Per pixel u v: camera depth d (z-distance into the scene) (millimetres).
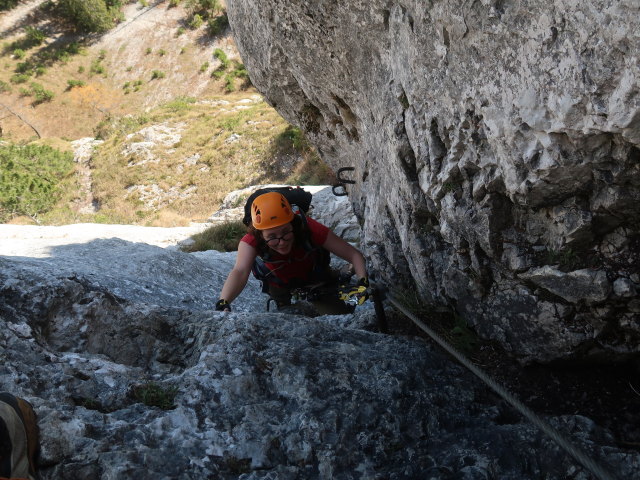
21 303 3002
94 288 3229
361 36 3758
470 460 2373
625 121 1979
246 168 29078
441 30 2738
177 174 30484
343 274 4023
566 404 2934
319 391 2680
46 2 55219
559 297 2871
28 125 45656
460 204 3051
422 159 3242
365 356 2986
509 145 2545
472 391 2951
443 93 2908
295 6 4172
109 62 50469
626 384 2977
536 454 2404
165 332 3246
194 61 48438
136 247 7164
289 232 3402
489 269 3127
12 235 9906
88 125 45469
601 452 2398
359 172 5293
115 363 2932
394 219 4059
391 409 2652
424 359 3086
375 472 2361
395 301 3689
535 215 2773
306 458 2350
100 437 2270
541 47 2201
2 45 52062
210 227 13242
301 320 3277
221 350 2836
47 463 2131
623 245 2576
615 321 2799
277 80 5559
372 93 3998
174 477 2176
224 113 36844
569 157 2328
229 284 3457
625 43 1870
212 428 2418
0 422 1908
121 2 55219
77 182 32250
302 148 28234
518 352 3152
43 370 2609
